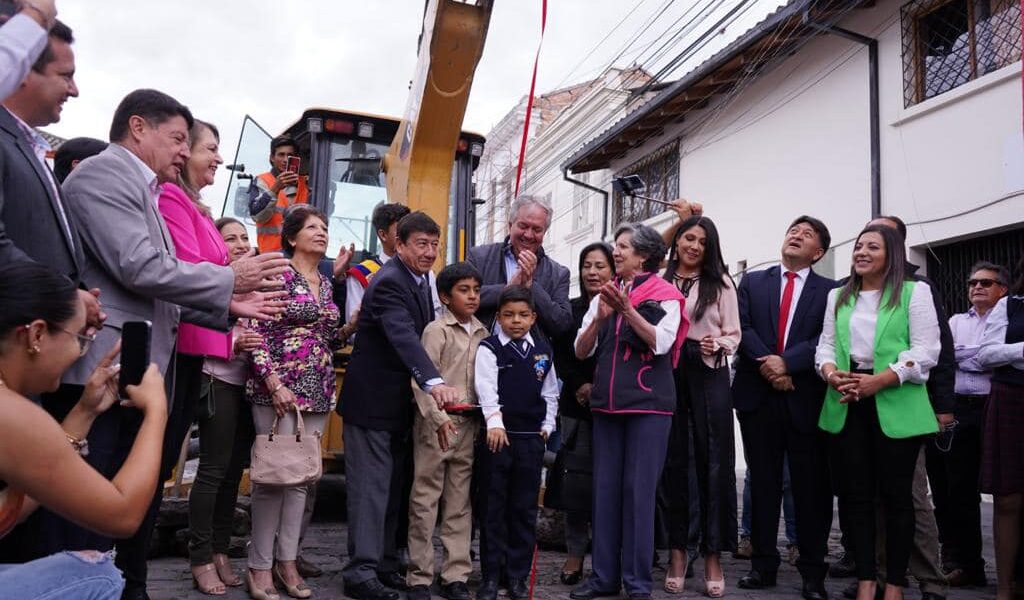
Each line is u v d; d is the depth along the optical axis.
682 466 4.84
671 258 5.22
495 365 4.43
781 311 5.05
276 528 4.24
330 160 7.25
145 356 2.34
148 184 3.18
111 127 3.27
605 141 15.63
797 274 5.13
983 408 5.38
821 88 11.34
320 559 5.40
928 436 4.61
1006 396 4.66
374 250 7.15
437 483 4.38
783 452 5.00
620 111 17.77
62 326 2.11
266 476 4.04
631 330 4.49
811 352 4.77
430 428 4.35
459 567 4.39
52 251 2.66
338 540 6.14
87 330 2.47
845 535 5.45
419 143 5.63
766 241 12.34
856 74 10.71
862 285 4.70
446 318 4.59
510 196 23.69
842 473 4.52
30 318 2.06
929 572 4.60
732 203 13.18
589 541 5.63
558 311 4.95
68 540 2.78
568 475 4.93
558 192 20.58
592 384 4.78
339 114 7.22
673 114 14.20
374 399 4.26
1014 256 8.73
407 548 4.84
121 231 2.99
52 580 2.11
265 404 4.25
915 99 9.77
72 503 2.02
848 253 10.69
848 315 4.62
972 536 5.43
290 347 4.30
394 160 6.17
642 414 4.46
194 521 4.29
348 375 4.38
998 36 8.79
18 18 2.23
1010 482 4.56
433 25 5.30
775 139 12.26
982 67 8.99
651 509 4.44
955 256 9.45
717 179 13.61
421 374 4.06
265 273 3.35
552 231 20.88
